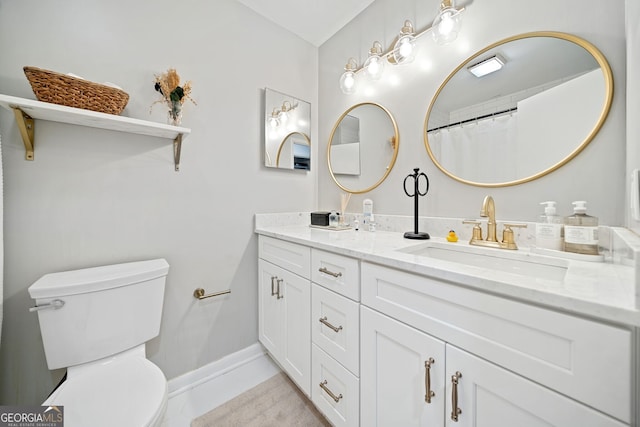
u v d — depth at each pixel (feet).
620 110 2.62
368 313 2.87
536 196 3.20
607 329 1.43
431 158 4.23
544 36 3.13
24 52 3.11
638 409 1.39
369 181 5.30
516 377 1.78
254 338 5.31
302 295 3.94
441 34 3.60
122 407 2.32
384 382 2.71
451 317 2.14
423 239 3.86
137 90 3.88
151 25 4.02
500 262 3.07
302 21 5.61
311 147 6.34
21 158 3.10
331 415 3.36
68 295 2.93
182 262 4.38
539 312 1.68
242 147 5.08
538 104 3.17
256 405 4.01
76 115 3.05
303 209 6.17
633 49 2.09
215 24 4.71
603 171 2.72
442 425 2.19
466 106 3.84
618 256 2.32
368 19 5.25
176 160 4.24
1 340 3.01
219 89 4.75
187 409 3.92
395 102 4.83
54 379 3.31
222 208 4.83
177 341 4.34
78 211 3.47
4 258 3.03
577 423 1.53
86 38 3.49
